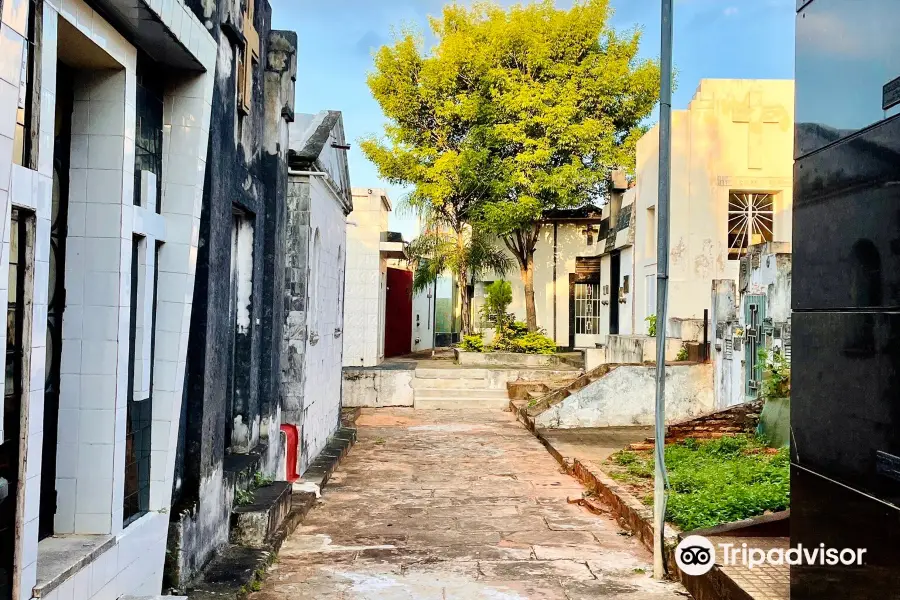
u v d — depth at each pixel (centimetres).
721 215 1644
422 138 2384
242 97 666
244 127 683
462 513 812
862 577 364
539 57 2239
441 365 2045
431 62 2288
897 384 340
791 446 436
